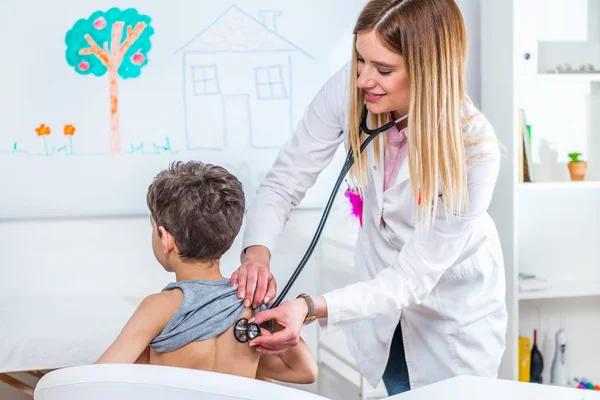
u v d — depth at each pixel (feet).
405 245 4.82
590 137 8.76
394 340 5.78
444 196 4.50
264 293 4.15
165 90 7.88
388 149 5.10
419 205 4.67
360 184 5.04
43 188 7.72
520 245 8.84
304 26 8.09
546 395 3.51
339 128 5.40
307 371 4.49
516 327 7.95
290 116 8.14
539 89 8.60
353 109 4.78
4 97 7.60
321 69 8.16
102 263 7.75
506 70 7.82
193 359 3.87
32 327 6.94
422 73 4.29
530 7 8.25
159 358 3.92
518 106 8.58
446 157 4.42
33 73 7.64
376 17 4.21
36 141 7.68
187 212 4.01
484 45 8.23
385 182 5.19
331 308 4.41
